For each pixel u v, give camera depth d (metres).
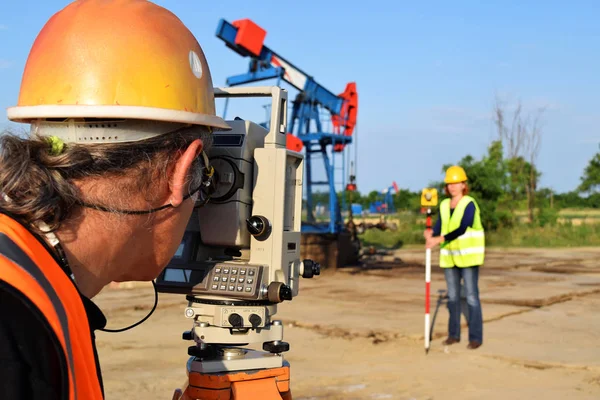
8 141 1.03
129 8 1.23
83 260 1.09
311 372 5.93
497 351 6.79
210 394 2.06
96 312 1.09
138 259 1.23
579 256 21.38
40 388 0.84
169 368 5.94
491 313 9.09
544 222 33.09
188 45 1.28
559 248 26.03
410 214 35.22
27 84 1.19
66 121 1.14
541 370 6.04
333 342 7.22
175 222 1.26
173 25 1.27
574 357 6.50
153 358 6.33
